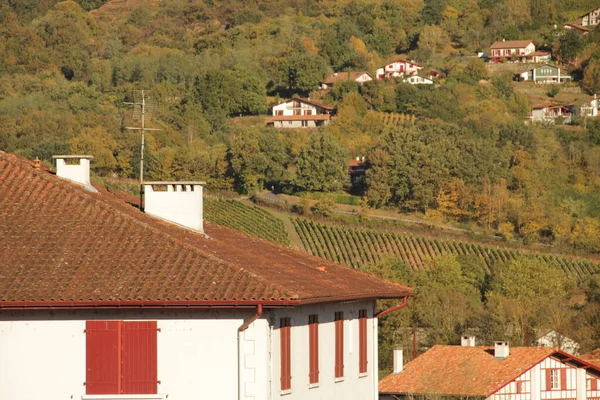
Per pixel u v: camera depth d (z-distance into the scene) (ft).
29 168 223.51
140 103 276.62
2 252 199.72
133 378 194.39
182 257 198.90
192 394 193.36
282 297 188.14
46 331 195.00
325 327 223.30
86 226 207.10
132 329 194.49
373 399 247.91
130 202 256.52
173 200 235.61
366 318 246.27
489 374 422.82
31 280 193.06
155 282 192.65
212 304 188.24
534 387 420.36
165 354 194.08
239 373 192.03
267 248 250.98
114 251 200.64
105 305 188.65
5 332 194.70
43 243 202.39
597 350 524.11
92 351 194.70
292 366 207.00
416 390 416.87
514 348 439.22
